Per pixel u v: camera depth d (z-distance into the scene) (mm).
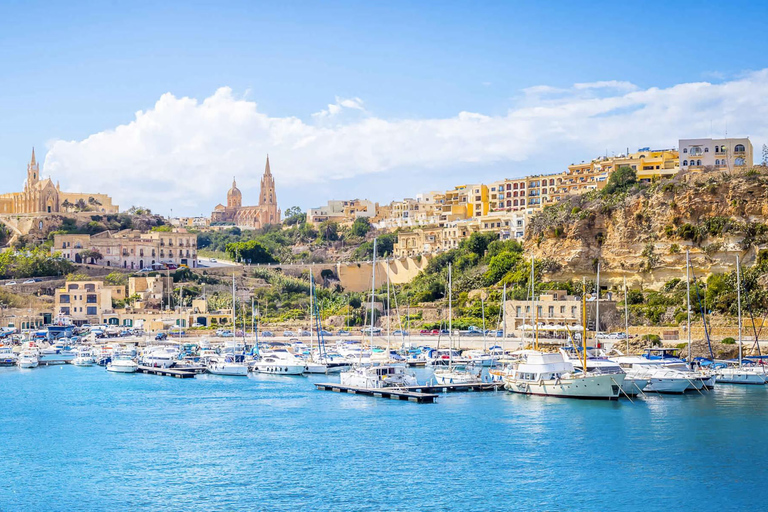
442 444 110312
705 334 179500
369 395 149250
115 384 168750
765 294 192625
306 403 141750
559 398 140625
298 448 109688
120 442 114625
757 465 99312
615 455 103875
